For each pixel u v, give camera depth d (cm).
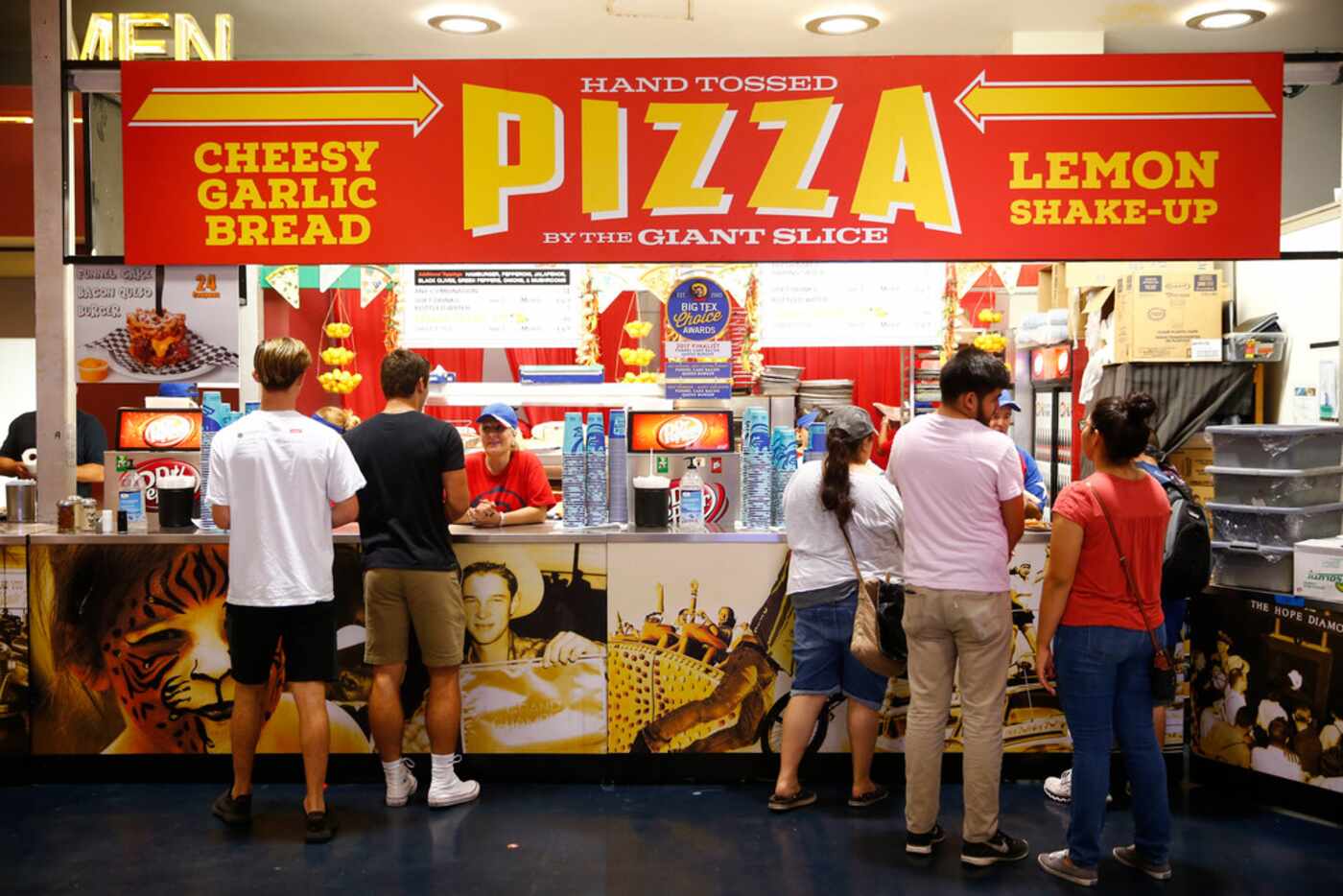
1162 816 332
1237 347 564
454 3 586
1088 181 438
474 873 340
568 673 418
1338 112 709
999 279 720
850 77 437
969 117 437
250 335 616
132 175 441
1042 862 341
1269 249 438
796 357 877
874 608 369
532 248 441
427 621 390
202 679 421
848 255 439
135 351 449
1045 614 328
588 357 637
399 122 439
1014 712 420
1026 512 434
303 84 439
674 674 418
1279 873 338
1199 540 360
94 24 464
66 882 335
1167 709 421
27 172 603
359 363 837
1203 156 436
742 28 627
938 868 343
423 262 443
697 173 439
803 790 401
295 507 365
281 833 374
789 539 395
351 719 422
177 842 365
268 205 441
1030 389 720
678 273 630
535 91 438
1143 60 435
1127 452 321
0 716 423
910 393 700
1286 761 392
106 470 442
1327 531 403
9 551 420
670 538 415
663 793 411
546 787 418
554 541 416
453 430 395
